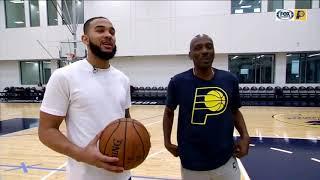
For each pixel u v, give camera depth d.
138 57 11.68
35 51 12.23
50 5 12.00
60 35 11.85
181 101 1.65
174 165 3.60
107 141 1.23
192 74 1.68
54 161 3.85
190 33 10.71
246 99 10.34
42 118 1.26
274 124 6.46
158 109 9.34
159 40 11.01
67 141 1.21
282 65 10.57
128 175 1.46
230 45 10.44
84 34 1.38
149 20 11.02
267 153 4.07
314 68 10.51
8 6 12.48
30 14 12.36
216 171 1.60
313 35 9.82
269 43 10.14
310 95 10.02
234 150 1.70
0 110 9.60
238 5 10.48
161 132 5.71
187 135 1.62
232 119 1.67
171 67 11.41
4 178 3.22
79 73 1.33
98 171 1.33
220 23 10.45
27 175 3.31
